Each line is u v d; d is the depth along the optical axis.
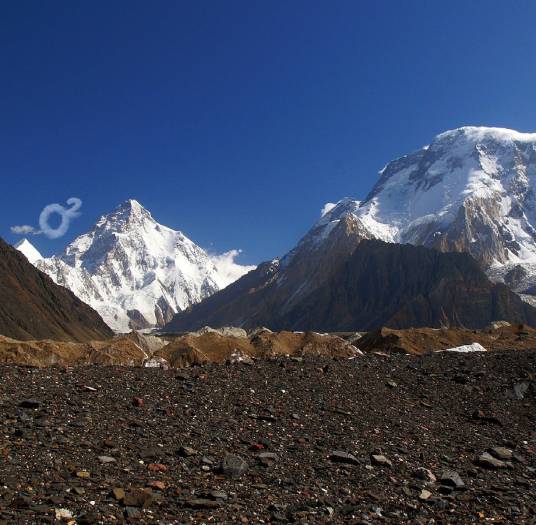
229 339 42.38
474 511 12.07
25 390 16.55
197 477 11.98
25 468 11.13
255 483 12.16
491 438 17.78
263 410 17.17
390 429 17.19
